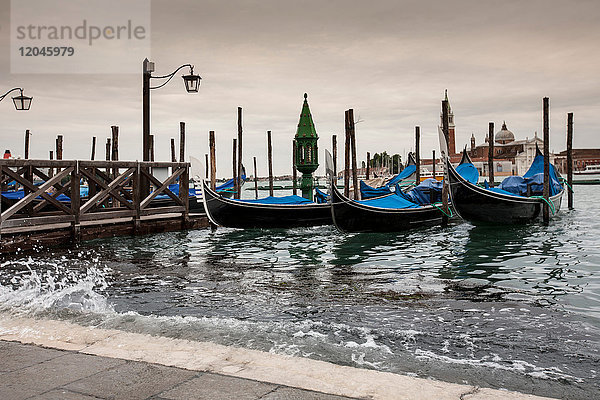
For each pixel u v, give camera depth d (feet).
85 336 12.66
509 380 12.60
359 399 8.86
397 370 13.14
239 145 80.59
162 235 49.08
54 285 25.16
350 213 48.32
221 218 51.85
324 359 13.93
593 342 15.89
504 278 27.25
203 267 31.04
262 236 49.29
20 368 10.27
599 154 562.25
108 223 45.65
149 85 52.60
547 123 58.08
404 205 53.31
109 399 8.75
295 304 20.99
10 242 36.14
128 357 10.99
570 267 30.73
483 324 17.90
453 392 9.27
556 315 19.19
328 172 47.88
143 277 27.43
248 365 10.52
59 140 80.02
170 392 9.06
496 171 388.16
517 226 55.62
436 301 21.56
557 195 63.77
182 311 19.85
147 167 48.65
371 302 21.35
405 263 33.14
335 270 30.22
